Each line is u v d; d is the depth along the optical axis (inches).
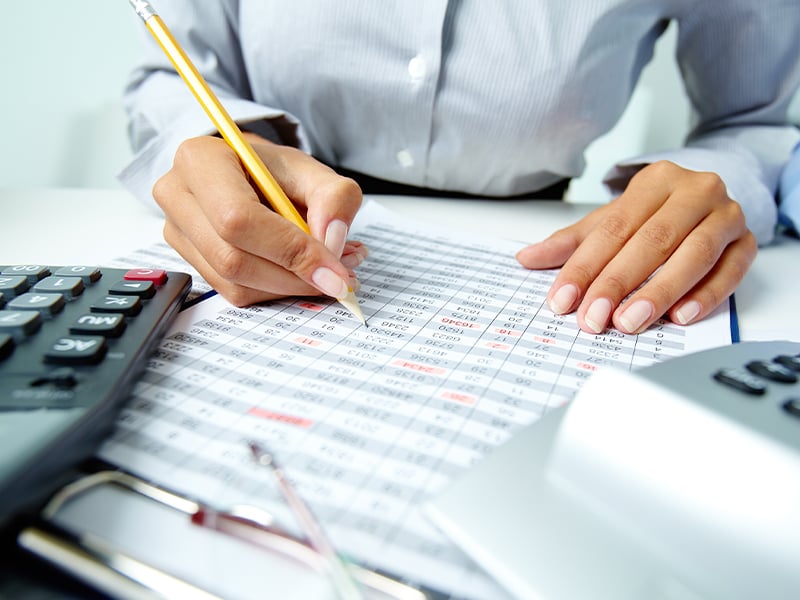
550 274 13.8
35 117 32.8
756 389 6.1
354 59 19.4
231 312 11.0
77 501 6.0
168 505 6.0
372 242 15.3
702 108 24.2
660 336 11.0
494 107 19.7
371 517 6.1
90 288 10.2
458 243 15.6
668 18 22.5
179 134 17.1
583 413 6.1
